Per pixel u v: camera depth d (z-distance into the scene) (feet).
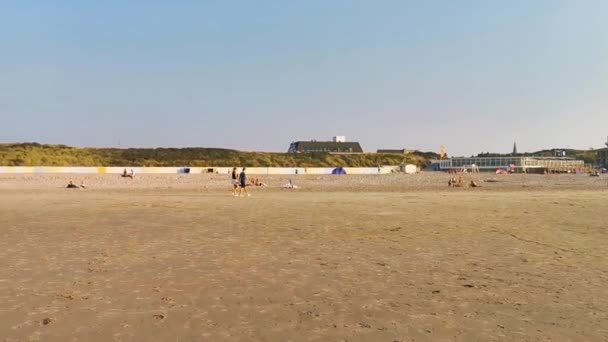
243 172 113.91
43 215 62.95
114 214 64.49
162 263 31.58
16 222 54.90
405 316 20.51
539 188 160.45
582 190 144.15
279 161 467.52
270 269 29.84
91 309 21.39
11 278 27.20
